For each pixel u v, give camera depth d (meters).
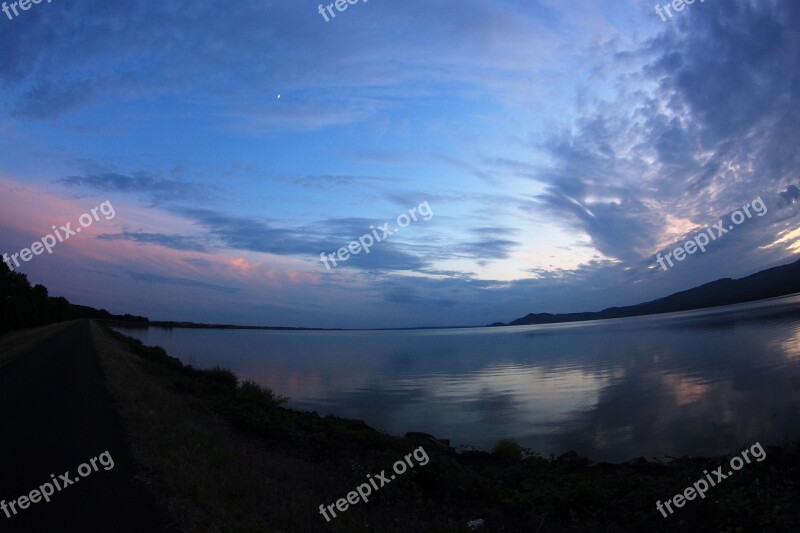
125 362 21.66
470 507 7.17
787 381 20.45
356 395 23.64
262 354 50.69
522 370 33.56
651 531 5.80
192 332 118.56
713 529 5.60
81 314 142.88
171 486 5.76
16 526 4.81
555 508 6.78
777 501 5.74
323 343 83.19
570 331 107.50
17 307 46.09
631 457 12.01
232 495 5.78
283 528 5.22
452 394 23.72
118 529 4.72
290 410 15.12
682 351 38.31
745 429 13.47
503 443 11.75
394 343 83.44
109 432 8.27
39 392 12.74
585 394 22.31
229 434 10.05
